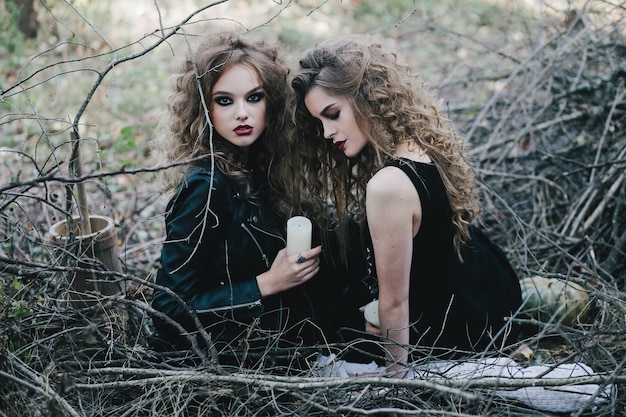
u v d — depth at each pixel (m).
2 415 2.16
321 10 7.76
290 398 2.55
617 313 2.93
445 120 2.66
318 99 2.51
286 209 2.86
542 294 3.16
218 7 7.60
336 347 2.73
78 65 6.04
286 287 2.62
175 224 2.56
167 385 2.29
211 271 2.64
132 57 2.53
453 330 2.64
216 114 2.62
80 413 2.39
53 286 2.81
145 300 2.84
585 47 4.23
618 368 2.14
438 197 2.45
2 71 5.98
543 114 4.48
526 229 3.77
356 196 2.88
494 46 5.46
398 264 2.43
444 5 7.77
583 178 4.07
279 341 2.70
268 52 2.66
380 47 2.62
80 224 2.79
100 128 5.08
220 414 2.46
